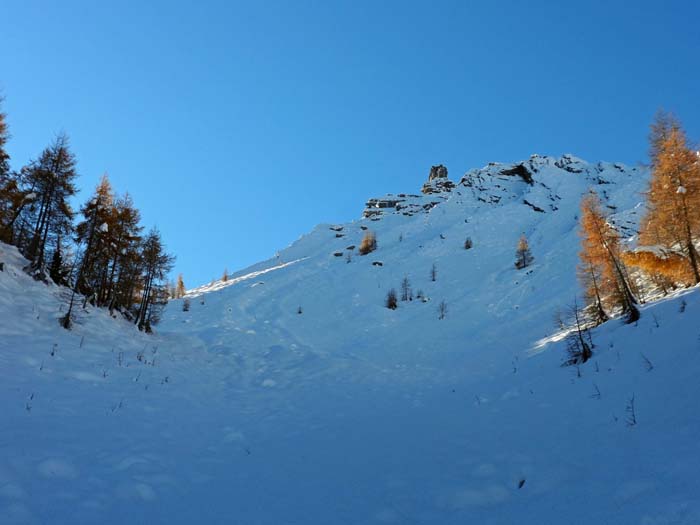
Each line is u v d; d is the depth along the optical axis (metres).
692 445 5.46
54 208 24.30
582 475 5.86
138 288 29.80
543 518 4.88
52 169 24.23
